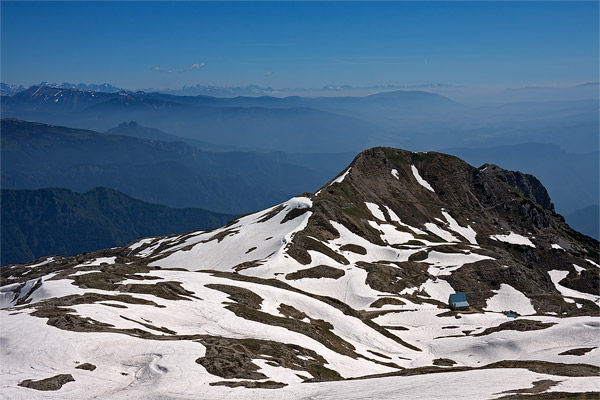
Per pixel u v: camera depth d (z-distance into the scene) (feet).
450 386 182.80
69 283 332.80
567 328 296.30
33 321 230.07
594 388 175.01
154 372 195.93
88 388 180.65
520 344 293.84
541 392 170.40
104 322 243.19
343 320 349.41
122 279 349.00
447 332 355.77
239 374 198.90
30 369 189.98
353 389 184.85
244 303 325.42
